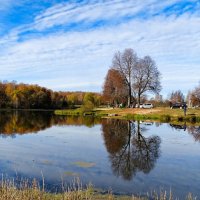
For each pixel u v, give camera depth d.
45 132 43.09
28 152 27.61
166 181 19.19
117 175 20.27
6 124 54.94
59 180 18.48
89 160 24.70
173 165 23.52
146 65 84.19
